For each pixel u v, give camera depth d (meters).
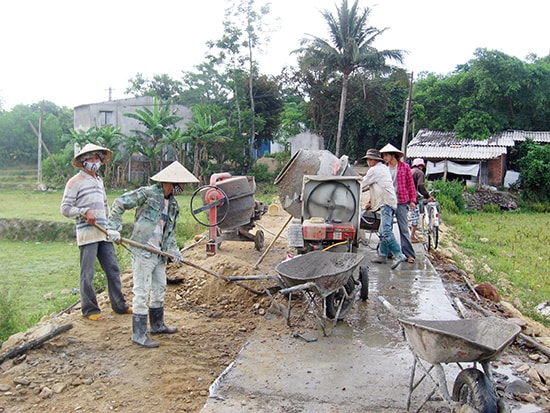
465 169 31.14
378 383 4.62
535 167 30.47
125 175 36.47
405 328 4.08
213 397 4.33
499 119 33.88
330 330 5.89
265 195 30.17
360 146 41.84
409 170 9.12
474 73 34.59
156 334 6.07
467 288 8.93
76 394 4.66
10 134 48.81
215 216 9.46
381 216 8.36
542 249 17.11
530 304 10.12
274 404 4.23
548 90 33.91
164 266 6.04
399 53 33.28
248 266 8.30
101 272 9.41
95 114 37.88
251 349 5.35
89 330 6.15
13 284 11.45
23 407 4.46
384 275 8.26
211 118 36.62
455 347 3.74
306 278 5.59
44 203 26.45
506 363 5.37
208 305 7.30
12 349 5.39
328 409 4.17
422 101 37.50
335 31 33.53
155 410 4.39
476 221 23.86
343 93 34.47
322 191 8.05
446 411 4.17
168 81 50.56
